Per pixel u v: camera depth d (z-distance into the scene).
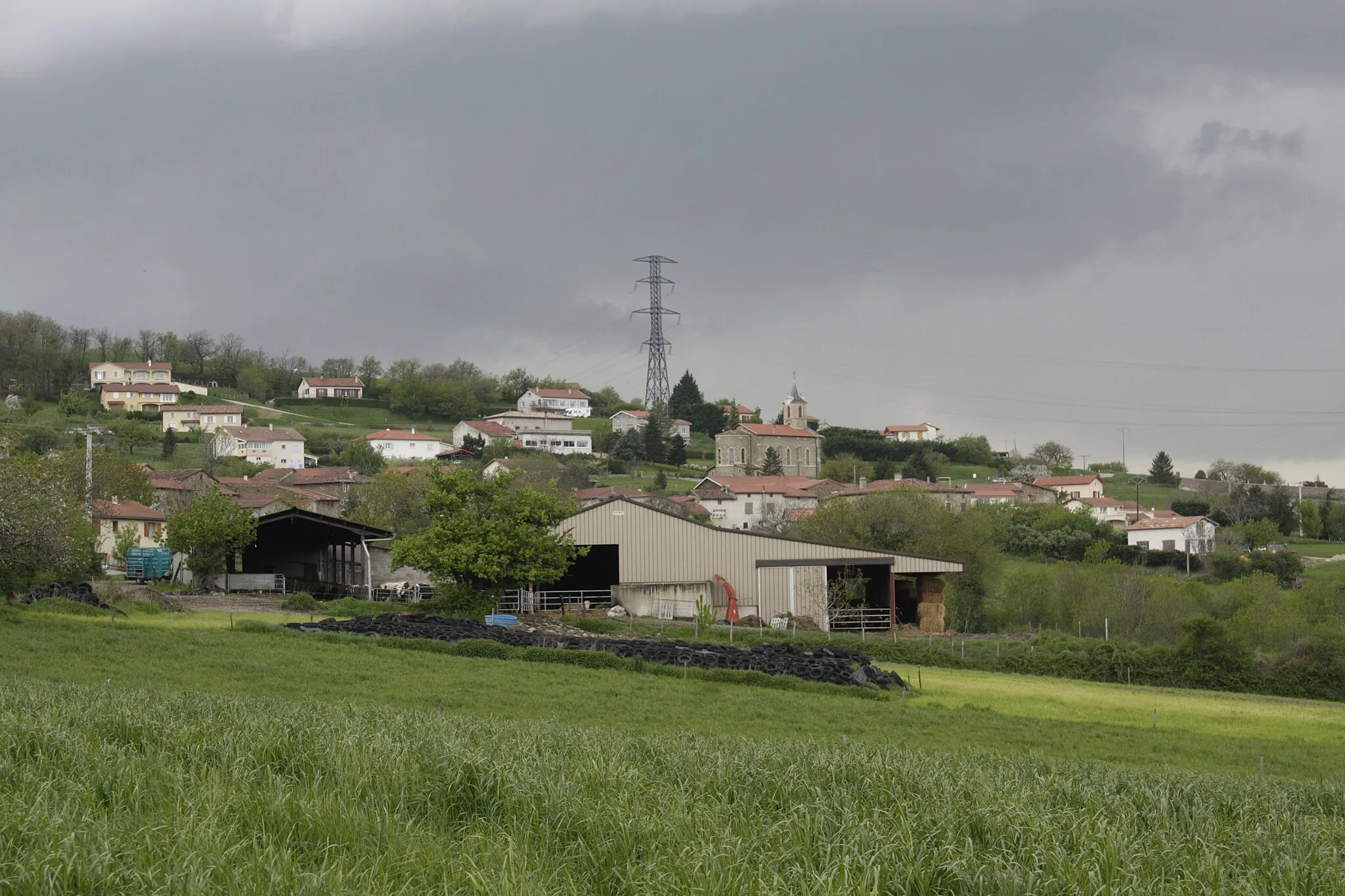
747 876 10.54
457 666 37.41
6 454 48.84
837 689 37.91
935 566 61.62
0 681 22.75
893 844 11.39
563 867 10.80
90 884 9.50
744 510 131.50
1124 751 30.39
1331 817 15.97
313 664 35.41
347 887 9.75
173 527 62.47
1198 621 49.41
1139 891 10.62
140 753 14.63
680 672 38.72
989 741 30.34
